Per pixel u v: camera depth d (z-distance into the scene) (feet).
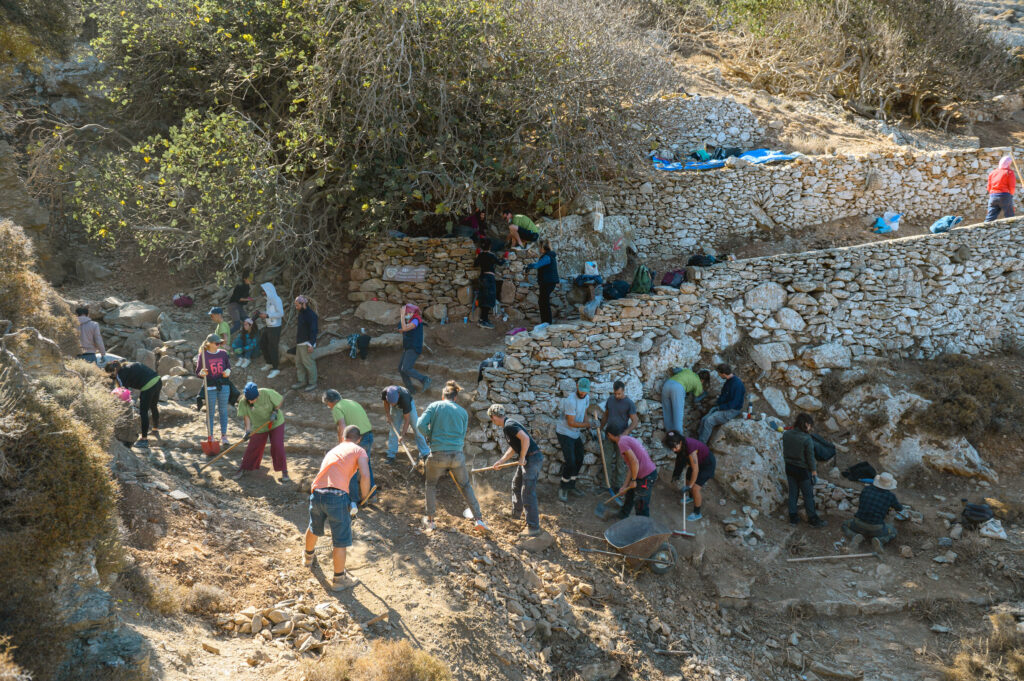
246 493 25.64
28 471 15.12
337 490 20.38
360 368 35.65
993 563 29.84
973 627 27.40
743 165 46.60
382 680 17.04
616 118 41.93
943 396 36.29
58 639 14.19
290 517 24.71
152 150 39.06
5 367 16.65
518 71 39.37
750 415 34.19
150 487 22.22
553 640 23.31
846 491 33.76
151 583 17.92
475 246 40.06
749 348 37.04
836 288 37.86
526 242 40.68
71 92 50.03
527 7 40.60
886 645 26.66
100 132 47.93
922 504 33.50
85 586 15.30
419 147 39.65
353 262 41.39
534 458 26.71
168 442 28.58
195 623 17.81
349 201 40.40
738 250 45.75
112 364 27.35
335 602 20.13
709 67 63.72
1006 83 68.23
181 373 34.27
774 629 26.91
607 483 30.04
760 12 67.67
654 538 26.53
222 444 28.19
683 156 51.06
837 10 64.69
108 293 41.55
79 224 46.19
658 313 35.32
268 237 38.22
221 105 43.45
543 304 37.63
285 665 17.08
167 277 43.91
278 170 37.17
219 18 42.37
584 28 42.37
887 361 38.27
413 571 22.47
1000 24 82.02
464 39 38.11
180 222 41.91
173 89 44.91
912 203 48.52
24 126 47.62
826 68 64.85
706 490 32.60
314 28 38.29
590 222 42.09
